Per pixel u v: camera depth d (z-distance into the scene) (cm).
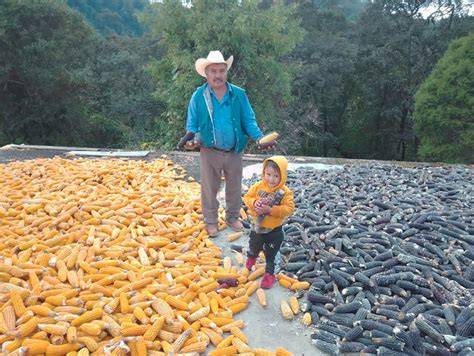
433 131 1558
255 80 1175
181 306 328
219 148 429
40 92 1869
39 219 451
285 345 308
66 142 2036
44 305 309
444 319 312
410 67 2159
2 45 1712
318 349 303
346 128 2402
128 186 589
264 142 389
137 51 2472
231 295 355
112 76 2114
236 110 418
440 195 540
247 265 387
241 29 1046
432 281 349
